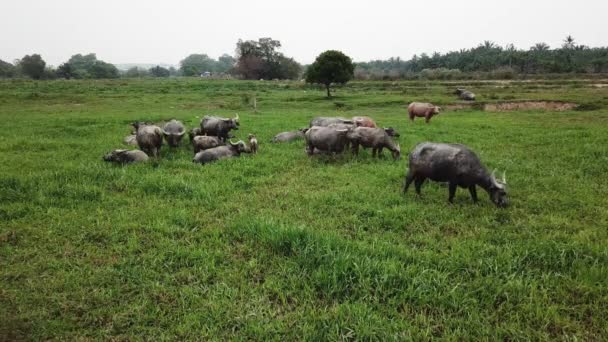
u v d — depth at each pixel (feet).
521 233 22.16
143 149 39.22
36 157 38.22
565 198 27.35
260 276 18.34
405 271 17.66
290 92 165.68
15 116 75.25
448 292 16.31
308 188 30.63
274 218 24.04
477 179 25.50
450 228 23.48
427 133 54.95
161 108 99.96
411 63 427.74
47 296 16.48
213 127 46.57
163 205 26.25
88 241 21.48
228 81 253.24
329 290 16.90
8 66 402.52
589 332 14.55
